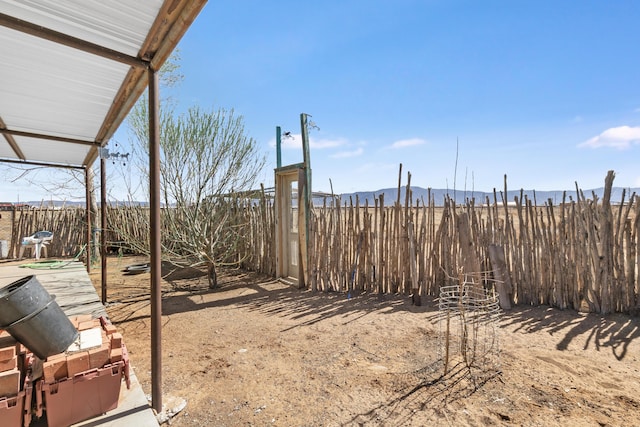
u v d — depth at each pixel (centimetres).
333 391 267
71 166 752
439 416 231
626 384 264
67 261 883
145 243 690
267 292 610
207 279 734
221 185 673
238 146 689
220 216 702
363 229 577
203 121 639
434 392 260
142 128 627
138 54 240
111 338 236
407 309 473
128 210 745
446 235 522
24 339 200
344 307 496
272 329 412
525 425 218
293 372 300
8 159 673
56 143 541
